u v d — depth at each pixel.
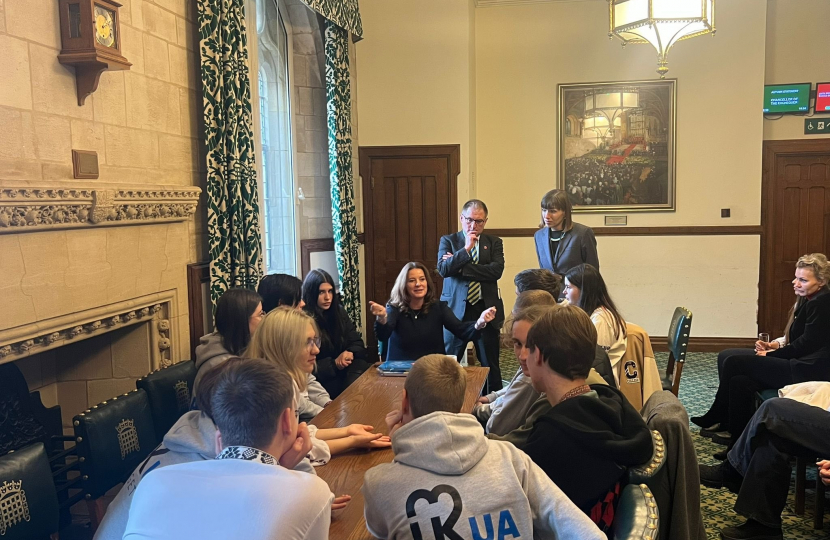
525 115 7.39
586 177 7.34
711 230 7.16
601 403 1.83
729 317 7.24
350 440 2.45
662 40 4.66
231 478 1.38
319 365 4.14
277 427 1.54
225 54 3.87
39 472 2.01
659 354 7.14
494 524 1.53
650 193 7.26
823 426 2.94
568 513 1.54
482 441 1.64
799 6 7.09
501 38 7.36
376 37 6.82
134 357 3.43
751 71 7.00
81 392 3.46
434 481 1.58
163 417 2.86
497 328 5.05
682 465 2.06
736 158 7.10
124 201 2.97
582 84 7.25
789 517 3.40
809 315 3.92
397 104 6.84
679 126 7.17
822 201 7.23
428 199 6.89
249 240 4.06
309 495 1.38
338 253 5.99
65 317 2.67
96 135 2.93
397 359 4.20
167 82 3.56
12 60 2.44
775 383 3.99
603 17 7.19
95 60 2.68
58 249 2.64
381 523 1.60
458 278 5.05
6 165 2.41
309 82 6.15
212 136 3.79
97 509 2.40
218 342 3.05
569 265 4.72
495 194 7.50
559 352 1.91
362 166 6.92
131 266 3.15
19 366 3.22
